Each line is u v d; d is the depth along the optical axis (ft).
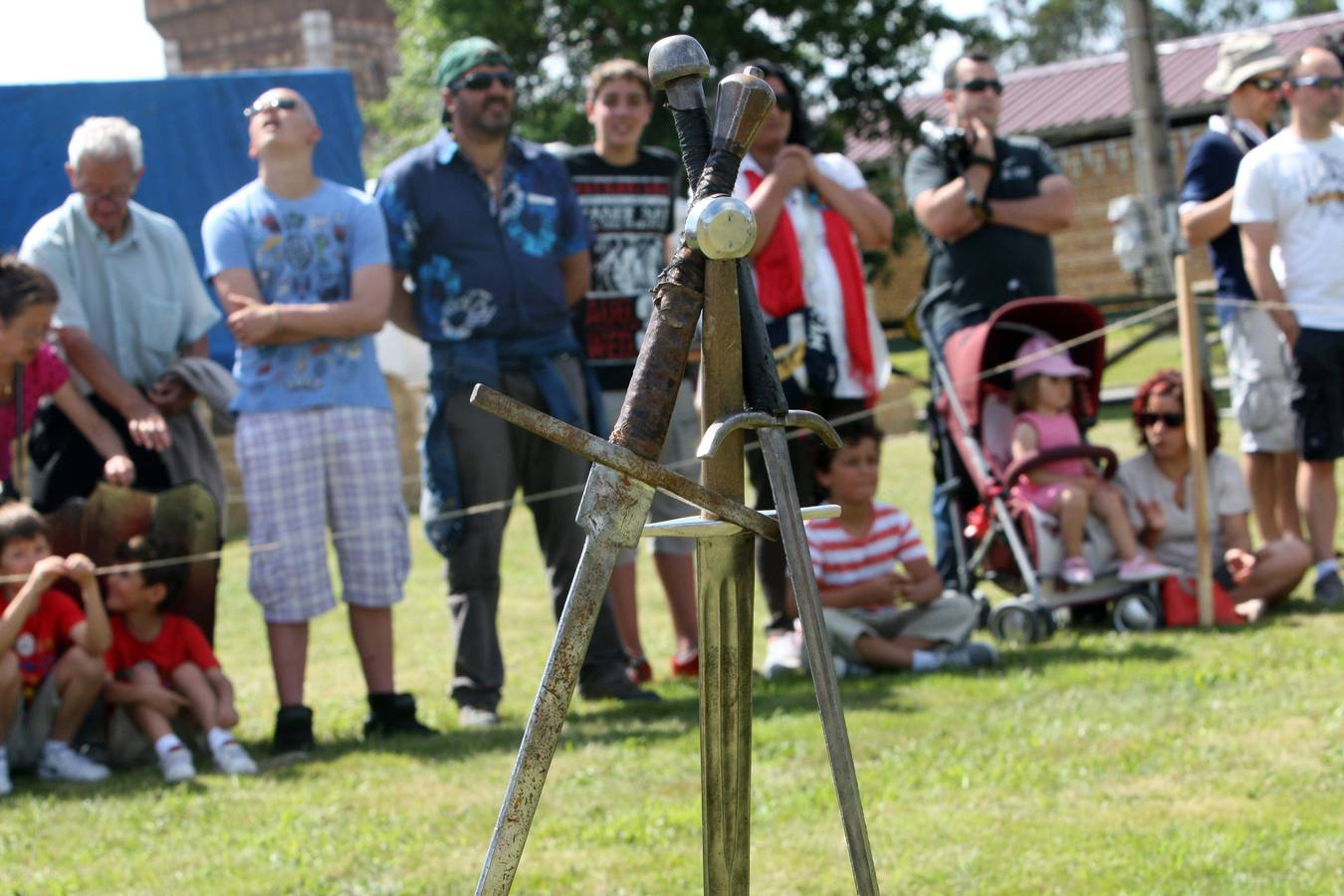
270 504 18.33
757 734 16.85
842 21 85.81
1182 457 23.02
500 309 19.42
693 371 21.91
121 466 18.31
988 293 23.27
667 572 21.88
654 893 12.34
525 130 86.33
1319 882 11.78
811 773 15.39
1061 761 15.34
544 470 20.01
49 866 13.75
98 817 15.34
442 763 16.93
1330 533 23.24
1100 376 23.16
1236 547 22.84
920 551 21.30
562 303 19.97
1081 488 22.15
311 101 33.55
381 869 13.28
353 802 15.43
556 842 13.70
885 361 22.36
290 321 18.19
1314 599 23.30
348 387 18.74
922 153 23.97
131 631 17.97
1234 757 15.11
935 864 12.62
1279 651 19.61
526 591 28.50
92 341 18.99
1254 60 24.18
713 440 7.18
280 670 18.34
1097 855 12.62
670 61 7.71
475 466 19.30
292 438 18.42
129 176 18.94
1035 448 22.34
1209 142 24.30
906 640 20.80
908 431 54.49
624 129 21.77
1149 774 14.78
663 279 7.41
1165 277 56.18
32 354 17.63
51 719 17.28
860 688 19.25
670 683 21.25
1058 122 108.37
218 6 136.05
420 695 20.95
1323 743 15.39
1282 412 23.68
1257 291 22.88
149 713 17.53
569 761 16.46
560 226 20.25
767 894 12.14
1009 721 16.90
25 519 17.43
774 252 21.18
